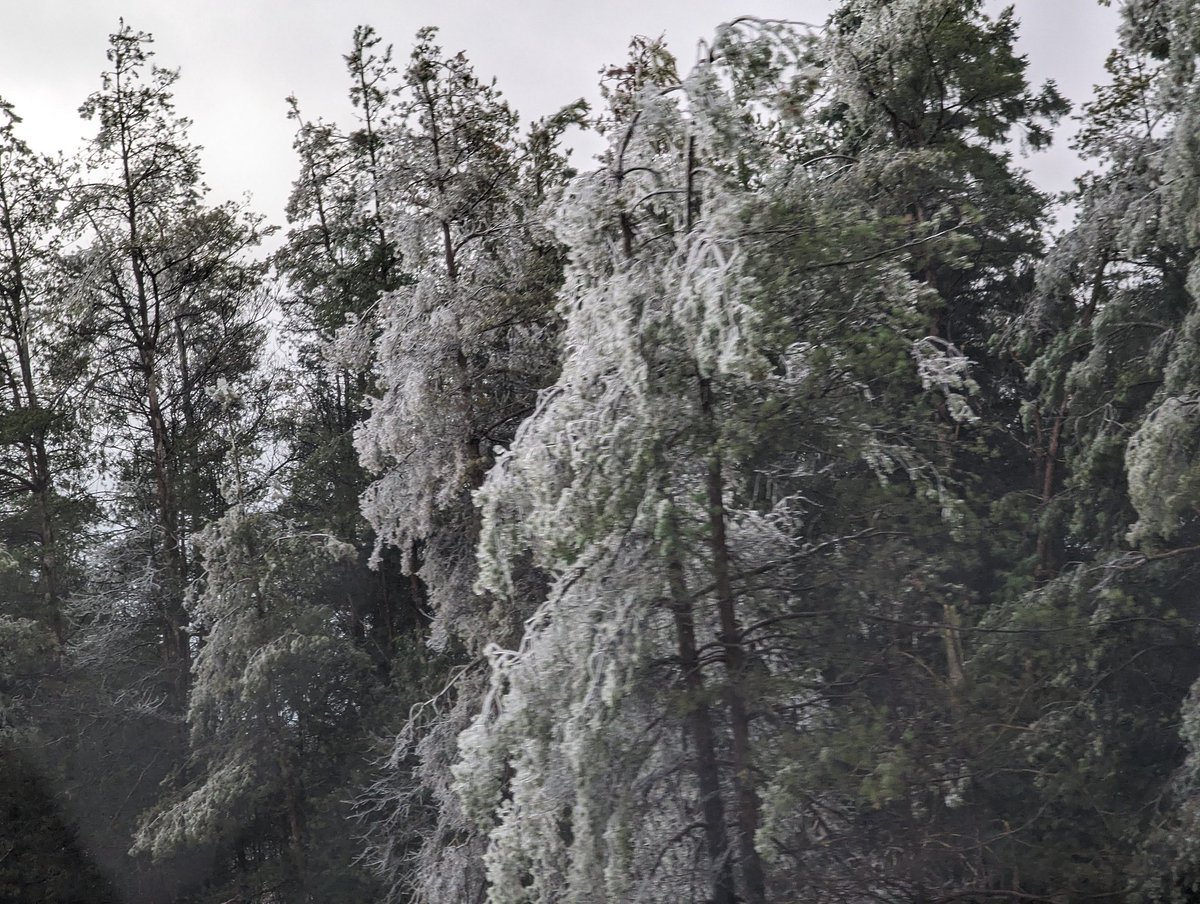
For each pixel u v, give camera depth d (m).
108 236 31.14
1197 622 16.53
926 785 11.56
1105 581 16.38
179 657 28.98
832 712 11.96
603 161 12.91
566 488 11.92
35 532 31.42
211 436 32.03
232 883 24.84
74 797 26.03
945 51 22.75
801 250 11.64
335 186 31.88
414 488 19.56
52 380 32.22
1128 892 12.40
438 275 20.09
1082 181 23.64
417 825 22.25
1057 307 20.92
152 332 32.56
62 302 30.62
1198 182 16.25
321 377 32.88
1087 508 19.53
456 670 20.59
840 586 12.23
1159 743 15.98
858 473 13.63
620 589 11.88
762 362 10.58
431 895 19.23
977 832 12.16
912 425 12.80
